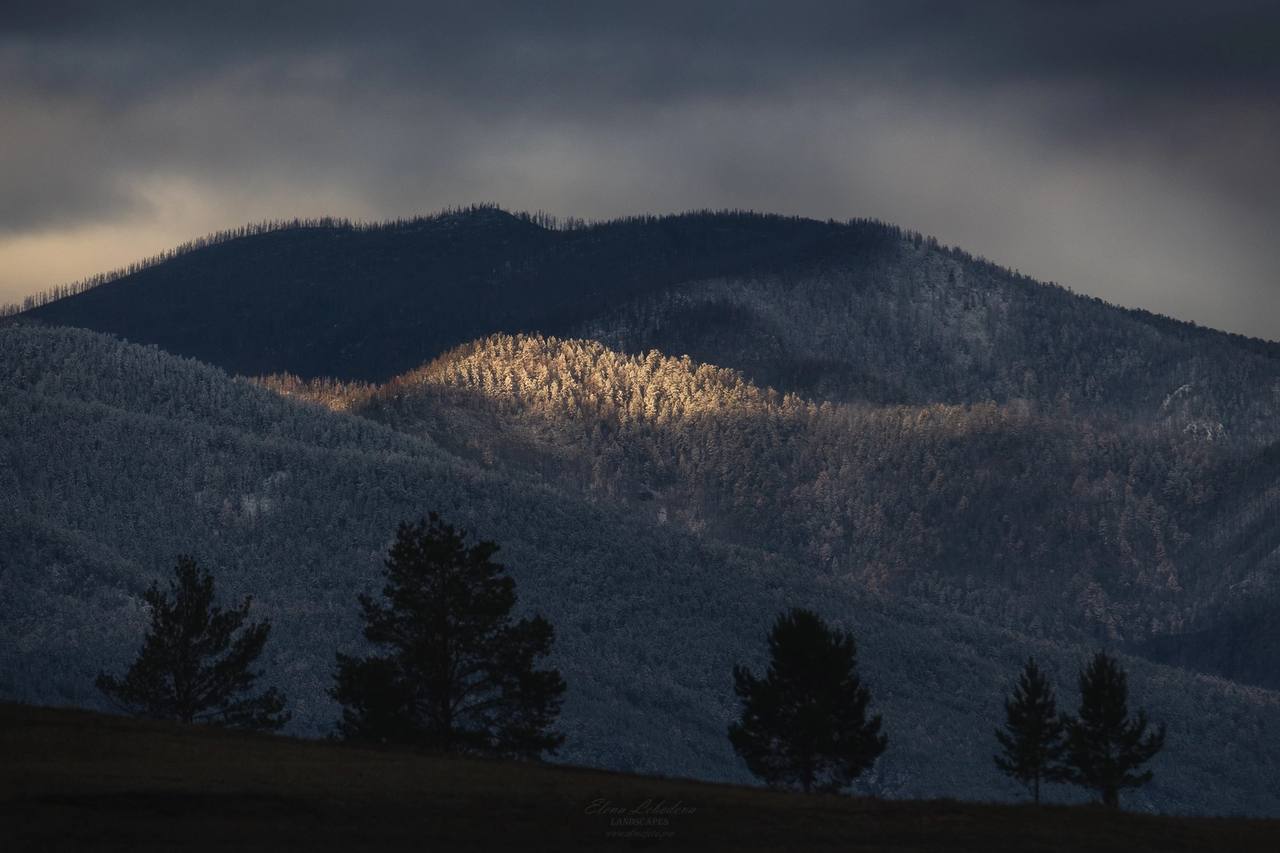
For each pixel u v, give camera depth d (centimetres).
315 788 19325
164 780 18900
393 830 17775
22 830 16125
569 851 17725
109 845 15988
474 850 17338
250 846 16488
